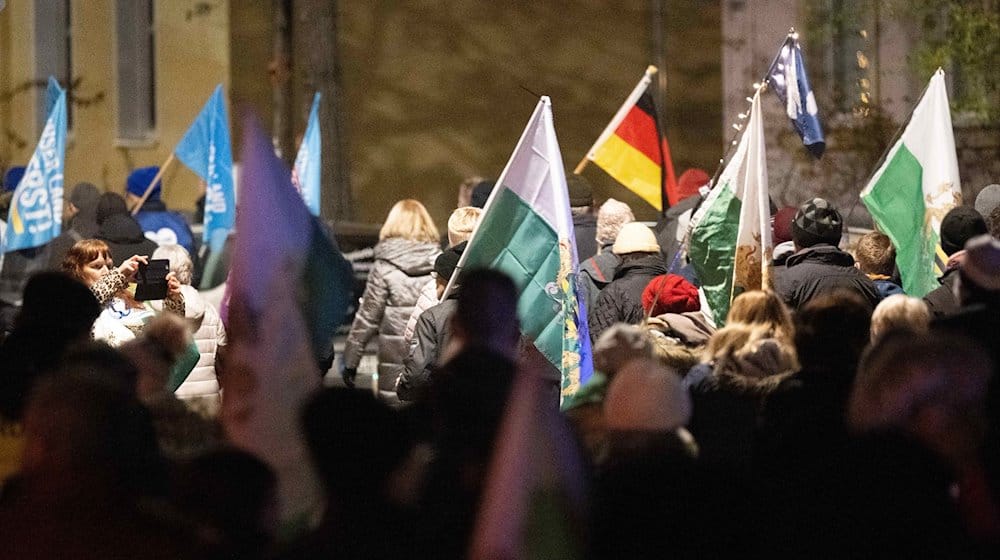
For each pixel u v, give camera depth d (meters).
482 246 17.06
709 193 18.70
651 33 48.25
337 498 10.08
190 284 18.81
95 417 10.17
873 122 39.75
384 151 49.00
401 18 48.91
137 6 51.41
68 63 53.22
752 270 18.47
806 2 42.28
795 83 20.22
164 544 10.18
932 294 17.86
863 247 19.55
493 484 10.93
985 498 11.37
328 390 10.26
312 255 13.30
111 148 51.88
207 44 49.44
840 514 11.31
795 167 41.56
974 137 37.41
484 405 11.77
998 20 35.47
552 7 48.75
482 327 12.87
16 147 53.25
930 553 11.12
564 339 16.95
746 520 11.20
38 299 13.70
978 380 11.33
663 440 11.35
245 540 10.45
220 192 28.86
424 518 10.81
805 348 13.07
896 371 11.35
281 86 43.94
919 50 36.59
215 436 12.70
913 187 21.23
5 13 53.47
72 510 10.09
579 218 24.06
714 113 48.03
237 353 12.83
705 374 14.42
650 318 16.92
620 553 11.05
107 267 17.98
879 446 11.34
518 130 49.00
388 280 21.88
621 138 25.00
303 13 43.34
